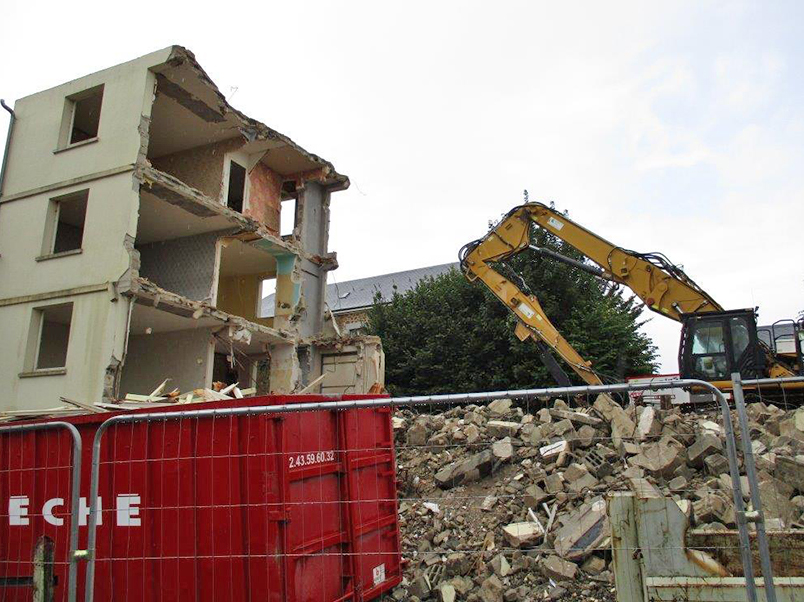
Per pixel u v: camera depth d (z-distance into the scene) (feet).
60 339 60.29
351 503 19.79
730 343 44.98
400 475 36.45
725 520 23.63
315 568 17.99
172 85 56.54
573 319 82.79
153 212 59.21
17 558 20.03
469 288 90.22
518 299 50.78
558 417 38.17
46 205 55.67
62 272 52.60
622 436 34.32
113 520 18.40
